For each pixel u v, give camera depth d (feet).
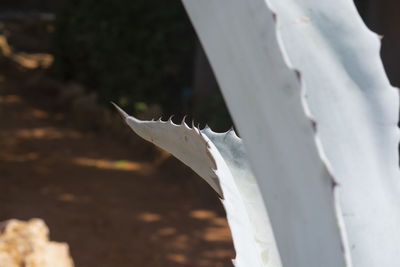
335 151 2.66
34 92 44.27
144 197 26.84
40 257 13.92
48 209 24.62
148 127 3.11
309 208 2.05
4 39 56.90
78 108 38.19
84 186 27.78
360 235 2.72
